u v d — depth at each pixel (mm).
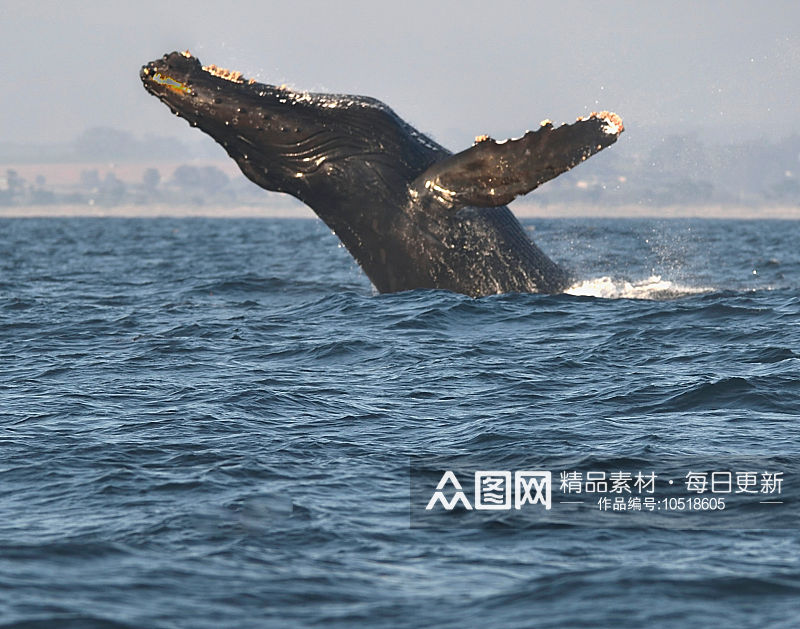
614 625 30422
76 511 41188
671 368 69125
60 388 65812
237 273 163500
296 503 41875
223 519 39969
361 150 85188
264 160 86375
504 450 49875
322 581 34000
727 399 59562
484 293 91500
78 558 35938
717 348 75375
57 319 97500
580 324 84938
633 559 36031
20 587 33250
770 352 72500
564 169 78562
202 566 35188
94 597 32531
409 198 85750
